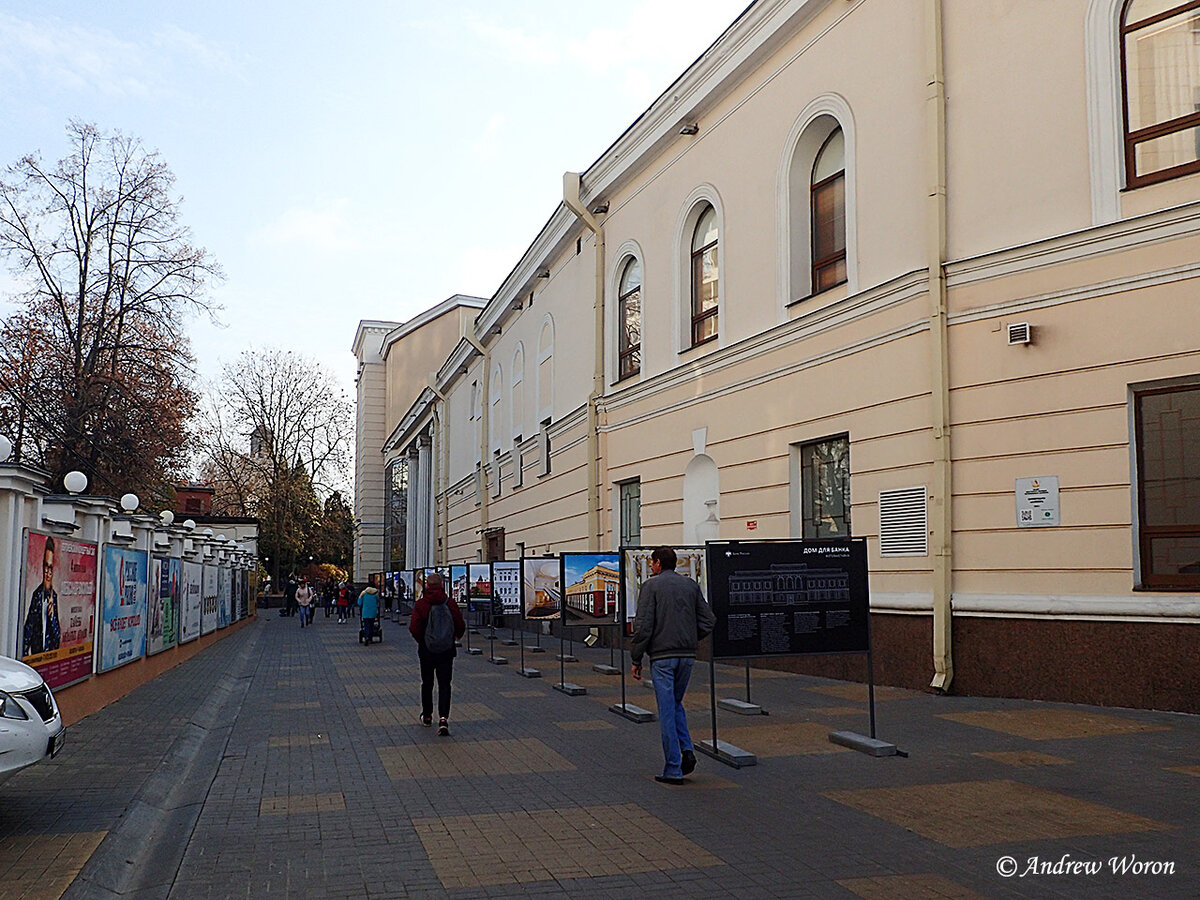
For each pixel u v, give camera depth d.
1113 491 11.68
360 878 6.00
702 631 8.71
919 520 13.59
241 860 6.42
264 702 14.67
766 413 17.48
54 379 33.44
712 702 9.55
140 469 34.72
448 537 49.22
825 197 16.78
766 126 17.78
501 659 20.39
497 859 6.34
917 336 13.77
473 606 25.36
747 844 6.57
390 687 16.36
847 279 15.43
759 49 17.56
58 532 11.77
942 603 12.91
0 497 9.95
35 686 7.22
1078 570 11.89
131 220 34.59
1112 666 11.48
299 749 10.45
